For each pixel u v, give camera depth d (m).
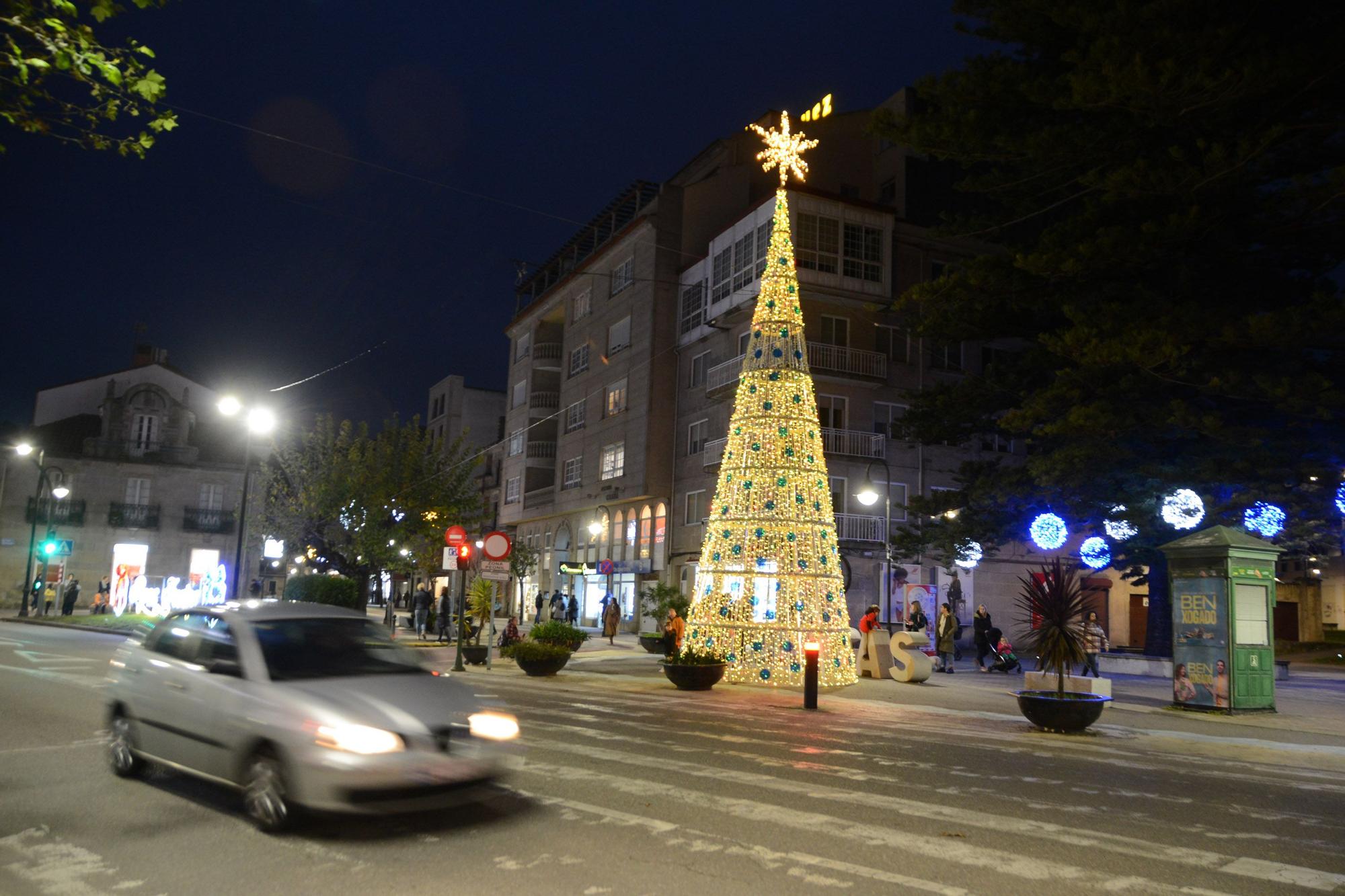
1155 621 25.36
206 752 7.01
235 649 7.26
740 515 19.58
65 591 44.50
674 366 42.91
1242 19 19.14
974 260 23.38
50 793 7.61
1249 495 20.98
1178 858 6.37
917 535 28.45
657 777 8.58
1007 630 37.38
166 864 5.79
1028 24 22.47
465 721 6.69
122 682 8.13
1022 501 26.17
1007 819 7.38
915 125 22.34
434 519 33.69
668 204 43.75
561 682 19.05
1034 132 21.05
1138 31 17.84
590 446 48.22
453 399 71.69
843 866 5.95
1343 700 18.20
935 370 38.22
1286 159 21.03
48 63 5.95
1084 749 11.73
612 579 45.38
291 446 34.38
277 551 36.72
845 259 36.28
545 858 5.97
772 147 21.05
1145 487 22.62
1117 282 21.69
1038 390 23.66
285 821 6.35
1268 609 15.80
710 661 17.91
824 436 35.38
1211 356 20.52
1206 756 11.57
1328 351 21.03
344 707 6.41
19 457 49.59
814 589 19.22
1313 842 6.96
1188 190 19.27
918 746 11.27
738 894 5.36
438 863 5.83
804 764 9.59
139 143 6.65
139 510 50.91
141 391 52.06
